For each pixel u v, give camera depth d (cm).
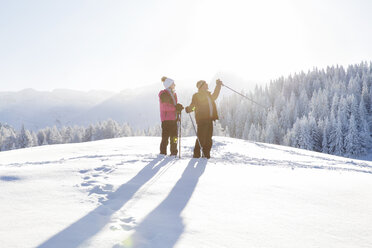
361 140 7762
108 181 387
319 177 465
